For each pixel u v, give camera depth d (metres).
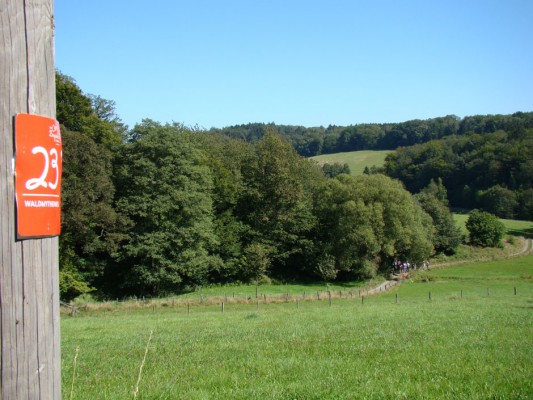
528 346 11.81
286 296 41.44
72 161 39.59
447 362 9.87
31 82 2.00
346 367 9.72
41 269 2.03
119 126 58.41
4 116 1.91
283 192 59.78
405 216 59.62
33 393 1.98
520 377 8.22
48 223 2.06
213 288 53.31
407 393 7.34
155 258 46.66
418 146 140.88
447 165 121.00
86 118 47.34
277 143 62.09
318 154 173.88
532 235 93.12
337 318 21.44
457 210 113.12
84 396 7.62
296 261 62.22
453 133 157.12
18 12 1.96
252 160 62.81
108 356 12.51
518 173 107.00
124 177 47.31
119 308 36.66
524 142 110.38
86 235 43.34
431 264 74.38
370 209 57.53
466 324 17.30
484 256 79.19
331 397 7.26
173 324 21.86
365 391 7.52
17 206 1.92
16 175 1.92
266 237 59.72
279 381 8.59
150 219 46.56
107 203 44.25
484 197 108.25
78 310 35.94
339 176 64.88
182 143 48.97
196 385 8.43
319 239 63.00
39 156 2.02
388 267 65.50
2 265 1.89
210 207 51.25
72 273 42.47
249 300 39.09
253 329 17.69
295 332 16.17
